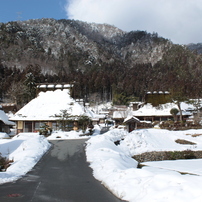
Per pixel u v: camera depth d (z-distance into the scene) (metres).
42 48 191.50
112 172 9.30
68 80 99.75
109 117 73.69
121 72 127.56
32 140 21.19
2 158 14.16
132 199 6.36
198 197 5.30
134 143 21.80
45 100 43.94
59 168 11.82
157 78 110.50
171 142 25.23
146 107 57.53
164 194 5.85
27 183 8.68
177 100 46.38
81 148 19.98
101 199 6.70
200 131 31.22
